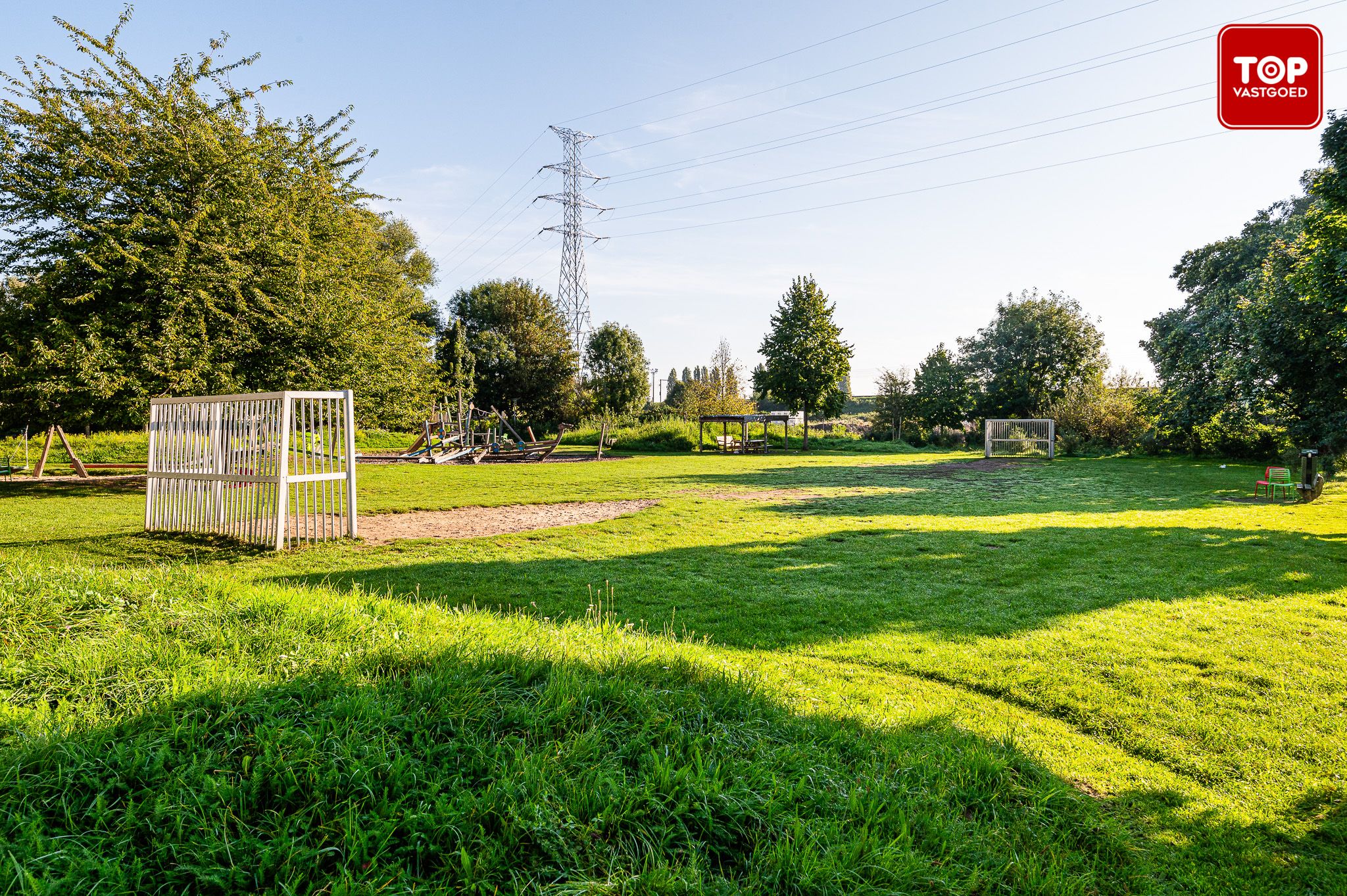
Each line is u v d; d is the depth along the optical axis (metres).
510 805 2.27
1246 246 29.58
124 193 16.41
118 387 15.09
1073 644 5.29
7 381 15.61
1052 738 3.76
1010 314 46.19
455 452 29.94
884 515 12.75
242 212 17.38
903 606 6.43
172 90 17.84
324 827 2.16
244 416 9.70
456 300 61.72
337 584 7.02
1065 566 8.17
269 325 17.61
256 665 3.19
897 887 2.20
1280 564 8.13
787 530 10.99
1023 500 15.18
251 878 1.97
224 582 4.66
